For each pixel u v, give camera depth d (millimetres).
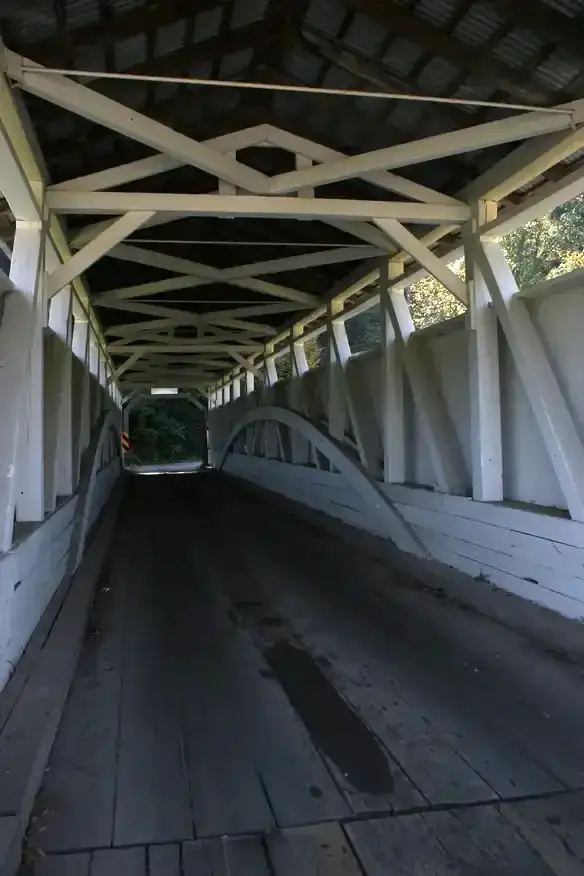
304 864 2104
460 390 6043
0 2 3484
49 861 2111
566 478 4359
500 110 4840
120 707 3273
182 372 22984
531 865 2092
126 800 2451
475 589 5160
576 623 4188
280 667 3818
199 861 2117
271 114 5773
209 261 9219
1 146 3625
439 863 2104
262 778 2605
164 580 6102
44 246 4953
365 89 5082
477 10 3936
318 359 24969
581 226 12297
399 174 5750
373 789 2525
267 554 7367
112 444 15242
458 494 5922
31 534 4039
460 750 2820
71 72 3871
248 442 17719
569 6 3686
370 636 4367
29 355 4324
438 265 5578
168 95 5195
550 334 4723
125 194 5211
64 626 4316
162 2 4004
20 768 2461
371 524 7926
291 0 4473
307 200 5426
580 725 3033
